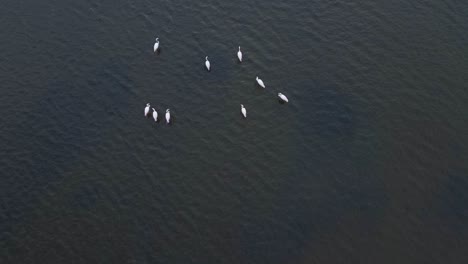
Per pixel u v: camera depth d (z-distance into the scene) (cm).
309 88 7725
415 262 6022
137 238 6325
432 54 7981
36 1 9031
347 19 8531
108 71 8025
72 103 7656
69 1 9031
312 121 7369
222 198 6656
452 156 6881
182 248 6234
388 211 6438
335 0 8812
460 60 7881
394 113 7362
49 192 6744
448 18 8419
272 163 6969
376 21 8462
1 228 6425
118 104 7631
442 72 7762
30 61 8175
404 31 8300
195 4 8906
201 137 7256
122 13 8819
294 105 7550
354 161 6919
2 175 6906
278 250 6191
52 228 6425
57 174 6912
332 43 8238
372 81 7738
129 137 7269
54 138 7275
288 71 7944
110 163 7012
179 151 7119
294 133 7256
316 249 6175
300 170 6875
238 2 8900
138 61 8144
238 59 8094
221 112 7525
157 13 8794
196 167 6956
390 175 6756
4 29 8631
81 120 7462
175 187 6769
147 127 7369
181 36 8450
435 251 6097
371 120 7319
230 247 6231
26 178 6881
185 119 7450
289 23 8550
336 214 6450
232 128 7350
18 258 6184
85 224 6456
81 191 6750
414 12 8544
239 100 7650
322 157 6988
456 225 6288
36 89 7831
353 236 6256
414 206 6462
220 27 8556
